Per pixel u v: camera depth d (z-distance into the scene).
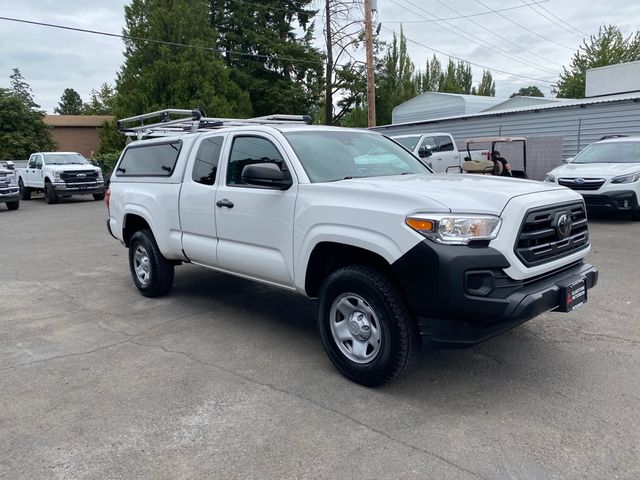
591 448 2.95
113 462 2.94
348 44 29.66
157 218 5.78
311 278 4.15
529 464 2.82
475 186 3.77
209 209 5.04
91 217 15.27
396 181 4.06
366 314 3.72
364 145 4.98
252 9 32.19
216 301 6.09
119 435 3.22
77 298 6.40
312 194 4.04
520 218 3.39
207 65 27.06
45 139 38.31
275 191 4.32
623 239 8.90
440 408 3.45
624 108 15.41
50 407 3.58
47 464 2.93
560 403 3.47
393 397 3.62
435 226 3.26
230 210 4.78
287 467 2.86
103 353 4.55
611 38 39.00
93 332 5.11
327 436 3.15
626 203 10.18
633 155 11.22
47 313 5.79
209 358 4.39
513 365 4.09
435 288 3.24
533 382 3.79
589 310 5.32
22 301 6.31
